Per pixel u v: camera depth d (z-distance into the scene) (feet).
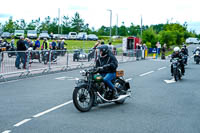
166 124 20.51
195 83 42.98
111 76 25.43
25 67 47.47
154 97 31.04
